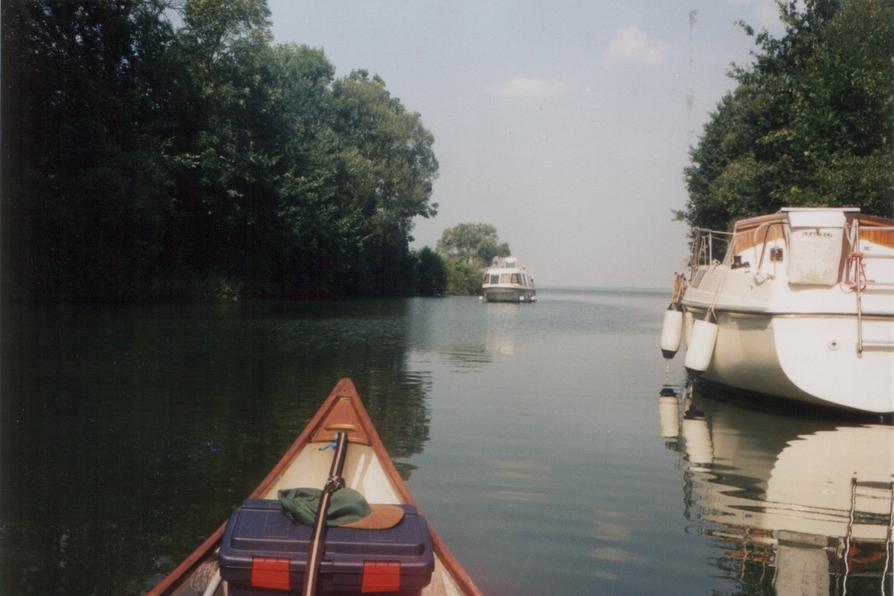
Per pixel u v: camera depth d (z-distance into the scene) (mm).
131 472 6688
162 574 4562
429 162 60156
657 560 4820
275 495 5156
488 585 4457
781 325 9477
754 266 11141
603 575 4602
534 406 10227
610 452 7676
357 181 51344
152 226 30797
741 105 27703
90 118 27438
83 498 5961
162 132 33781
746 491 6316
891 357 9297
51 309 25203
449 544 5094
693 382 12547
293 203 40656
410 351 17047
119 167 28391
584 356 16906
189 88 33906
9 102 25234
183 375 12180
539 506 5883
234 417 9055
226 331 20109
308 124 49719
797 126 20359
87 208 27516
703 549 5012
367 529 3754
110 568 4633
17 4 25250
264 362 14102
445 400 10578
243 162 36625
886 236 10797
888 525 5477
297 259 45469
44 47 26828
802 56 23594
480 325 27906
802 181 20703
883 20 18891
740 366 10680
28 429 8305
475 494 6172
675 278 14141
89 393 10430
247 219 37875
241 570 3488
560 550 5000
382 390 11383
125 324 20797
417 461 7211
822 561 4824
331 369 13531
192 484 6363
